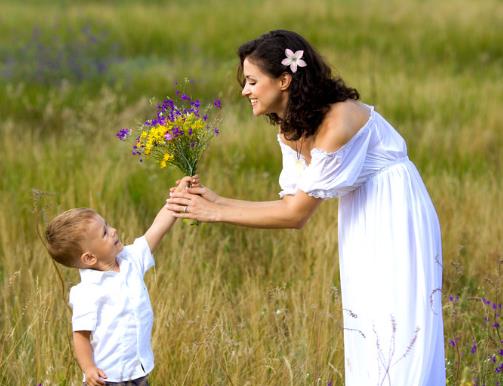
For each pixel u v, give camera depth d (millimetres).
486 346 5387
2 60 16984
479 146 10836
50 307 5695
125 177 8992
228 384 5039
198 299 6027
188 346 5391
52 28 19453
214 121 4863
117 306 4266
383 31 20328
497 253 7188
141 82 15141
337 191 4441
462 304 6434
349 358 4691
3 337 5664
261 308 6008
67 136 10977
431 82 14766
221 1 25703
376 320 4477
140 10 23234
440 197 8617
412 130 11703
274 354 5488
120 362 4273
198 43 19359
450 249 7508
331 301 6090
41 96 13516
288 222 4570
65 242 4246
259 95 4480
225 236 7945
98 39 17938
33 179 9164
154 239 4641
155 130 4582
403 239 4449
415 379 4312
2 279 6926
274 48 4395
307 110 4391
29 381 5086
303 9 22438
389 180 4535
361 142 4426
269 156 10219
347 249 4680
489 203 8430
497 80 15531
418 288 4445
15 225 7746
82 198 8391
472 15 21297
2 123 11859
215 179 9000
